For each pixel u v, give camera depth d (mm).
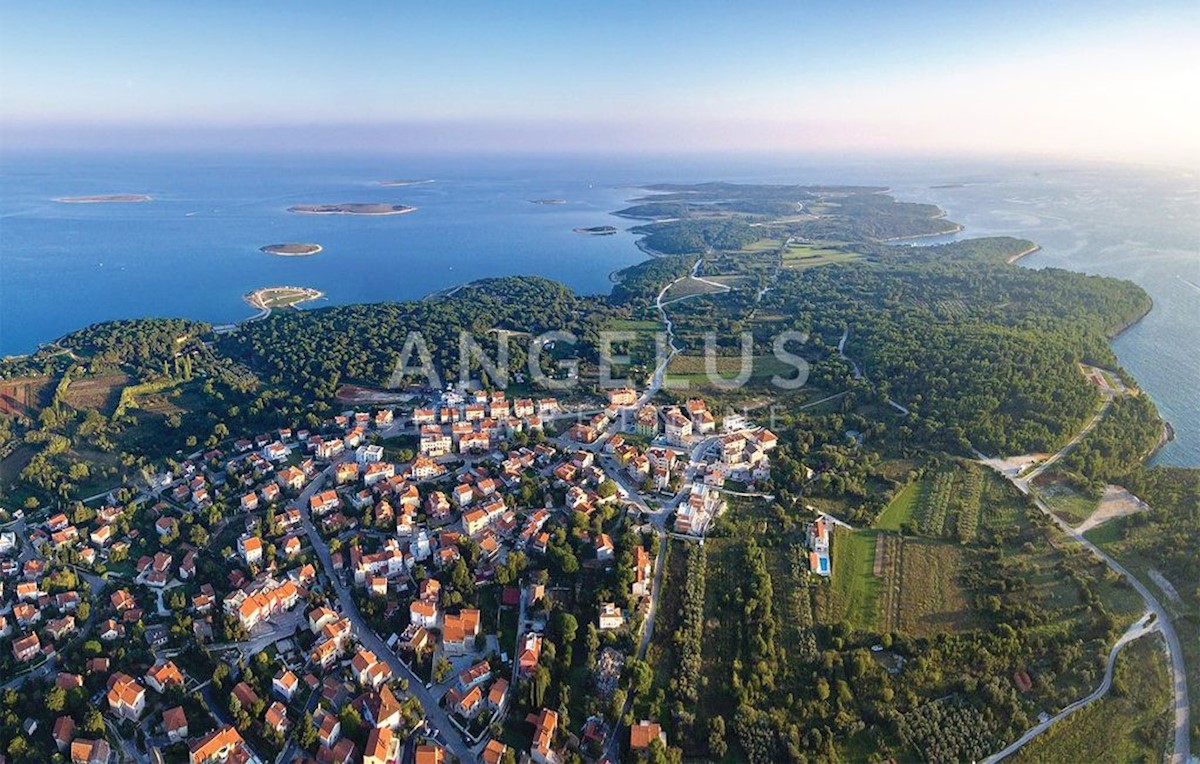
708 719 134750
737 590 164000
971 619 154625
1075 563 167500
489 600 166125
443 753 129625
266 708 136875
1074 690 136500
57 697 134625
